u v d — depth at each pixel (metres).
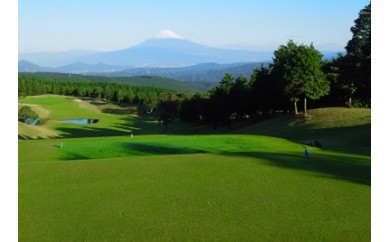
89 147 32.59
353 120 52.94
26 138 71.06
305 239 11.09
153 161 21.12
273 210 13.37
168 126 98.06
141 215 13.09
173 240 11.20
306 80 58.06
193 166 19.72
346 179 17.14
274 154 23.17
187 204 14.09
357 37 53.88
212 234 11.52
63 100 143.38
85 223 12.48
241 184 16.47
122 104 144.88
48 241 11.22
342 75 61.41
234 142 37.66
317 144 38.72
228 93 76.88
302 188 15.82
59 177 17.83
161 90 166.50
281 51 61.91
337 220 12.42
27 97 145.50
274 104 71.38
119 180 17.28
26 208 13.81
